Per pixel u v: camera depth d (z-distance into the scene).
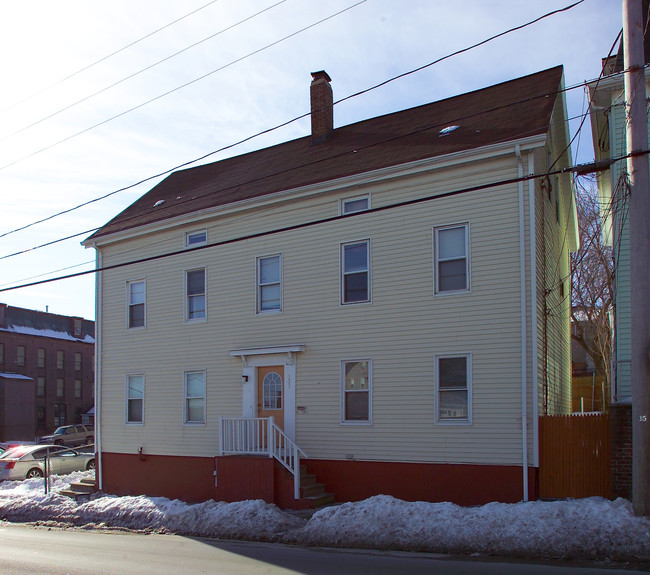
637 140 10.84
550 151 17.19
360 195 16.48
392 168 15.62
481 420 14.22
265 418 16.38
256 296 17.97
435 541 11.18
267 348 17.28
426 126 17.72
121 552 11.45
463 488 14.23
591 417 13.21
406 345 15.34
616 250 13.62
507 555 10.46
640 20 10.96
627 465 12.33
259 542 12.67
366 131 19.59
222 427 17.22
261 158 22.02
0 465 25.39
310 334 16.83
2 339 54.75
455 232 15.11
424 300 15.23
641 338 10.70
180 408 19.17
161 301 20.06
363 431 15.69
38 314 59.97
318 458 16.28
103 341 21.45
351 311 16.23
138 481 19.80
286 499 15.52
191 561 10.45
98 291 21.80
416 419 15.02
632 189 10.92
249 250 18.28
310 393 16.64
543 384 14.81
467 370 14.52
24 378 53.25
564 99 17.38
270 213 17.98
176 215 19.53
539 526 10.84
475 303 14.59
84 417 62.00
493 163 14.67
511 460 13.78
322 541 12.07
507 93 17.59
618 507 10.98
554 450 13.43
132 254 21.05
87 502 17.47
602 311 30.61
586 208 31.27
